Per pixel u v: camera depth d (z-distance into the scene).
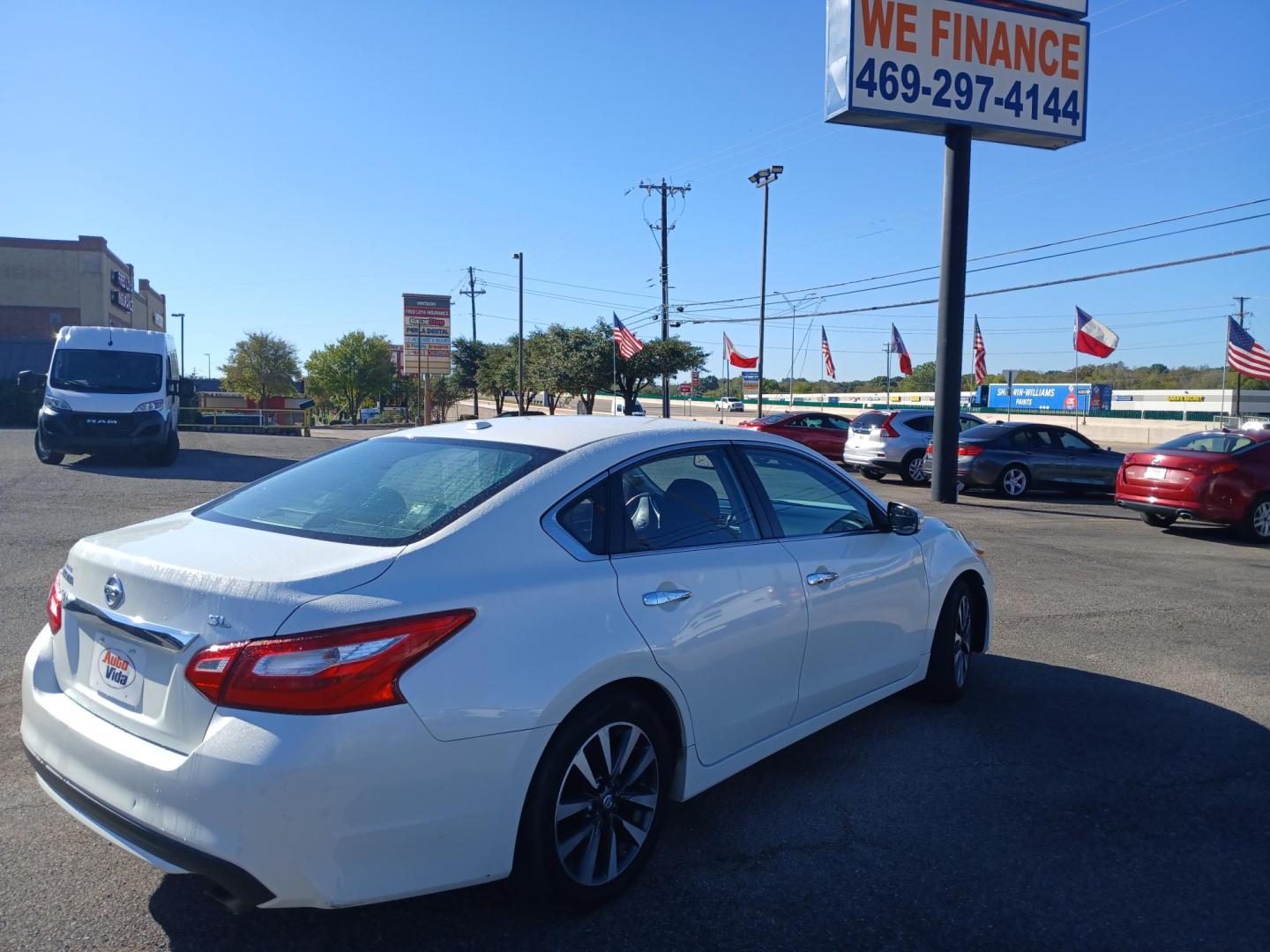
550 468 3.25
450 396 76.12
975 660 6.10
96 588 2.93
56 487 13.76
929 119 15.34
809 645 3.94
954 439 15.77
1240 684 5.70
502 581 2.85
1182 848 3.63
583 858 3.05
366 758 2.48
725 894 3.24
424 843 2.60
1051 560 10.02
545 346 51.03
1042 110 16.14
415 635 2.59
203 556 2.85
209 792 2.43
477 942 2.92
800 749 4.55
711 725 3.47
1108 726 4.93
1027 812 3.91
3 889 3.16
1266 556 10.53
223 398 44.69
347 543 2.91
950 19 15.50
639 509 3.41
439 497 3.14
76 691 2.99
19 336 50.84
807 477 4.30
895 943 2.97
